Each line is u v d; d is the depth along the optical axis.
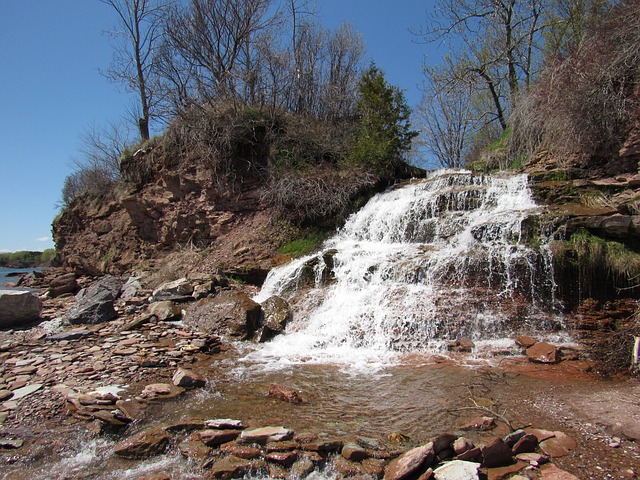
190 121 15.57
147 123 20.81
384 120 14.63
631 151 9.32
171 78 16.94
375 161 13.77
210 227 14.91
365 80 15.42
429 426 4.68
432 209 11.06
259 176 14.72
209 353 7.68
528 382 5.80
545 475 3.75
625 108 9.45
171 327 9.21
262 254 12.95
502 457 3.99
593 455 4.06
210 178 14.91
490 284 8.13
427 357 6.95
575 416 4.81
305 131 15.16
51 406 5.51
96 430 4.85
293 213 13.60
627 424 4.53
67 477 4.05
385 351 7.40
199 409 5.31
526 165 11.90
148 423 5.02
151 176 16.98
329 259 10.23
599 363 6.34
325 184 13.29
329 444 4.27
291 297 9.87
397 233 11.16
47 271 21.86
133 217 17.36
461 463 3.81
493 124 22.95
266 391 5.83
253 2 18.17
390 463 3.99
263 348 7.91
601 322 7.20
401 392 5.63
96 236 19.66
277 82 16.33
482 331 7.48
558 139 11.09
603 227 7.95
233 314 8.87
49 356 7.44
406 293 8.44
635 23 9.20
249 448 4.32
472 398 5.35
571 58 10.81
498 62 18.59
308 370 6.64
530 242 8.47
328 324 8.44
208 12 18.03
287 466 4.06
